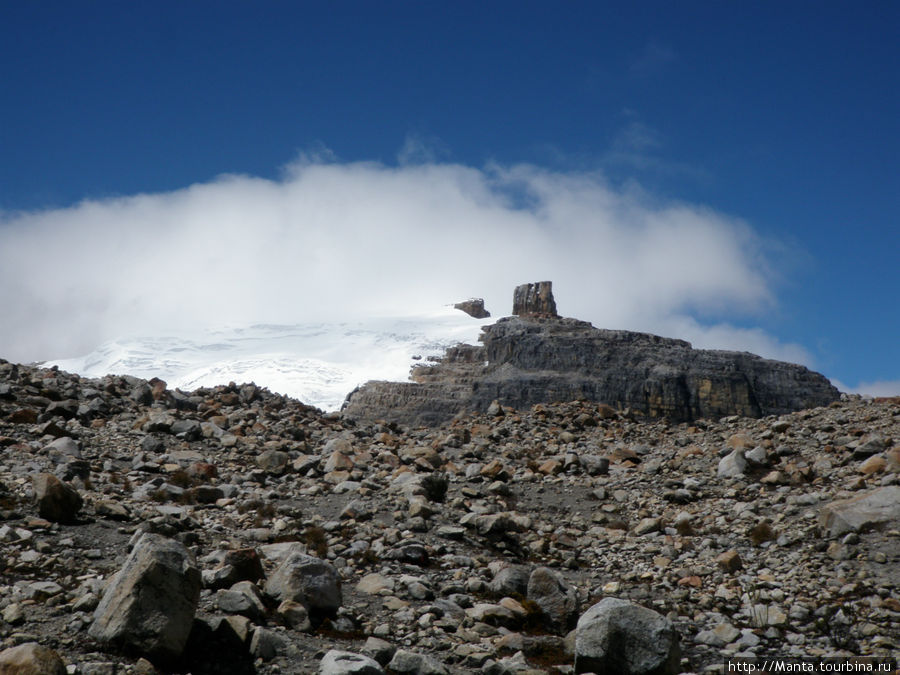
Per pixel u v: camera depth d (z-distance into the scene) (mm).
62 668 8188
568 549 16922
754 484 19844
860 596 13172
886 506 15641
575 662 10344
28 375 25875
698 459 23250
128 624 9016
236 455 21125
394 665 9711
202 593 11195
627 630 10172
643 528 17922
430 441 26656
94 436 20750
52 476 13930
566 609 12195
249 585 11109
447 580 13781
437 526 16922
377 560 14398
